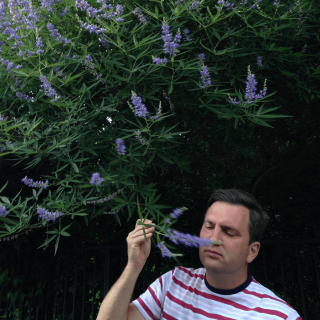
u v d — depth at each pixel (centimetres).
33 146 241
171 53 234
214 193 146
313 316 416
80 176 257
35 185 246
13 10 261
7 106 279
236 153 345
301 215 442
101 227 404
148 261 367
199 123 308
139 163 244
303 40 284
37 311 407
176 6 252
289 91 309
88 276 409
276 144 370
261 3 271
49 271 403
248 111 251
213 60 274
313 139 382
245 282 137
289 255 435
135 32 260
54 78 251
